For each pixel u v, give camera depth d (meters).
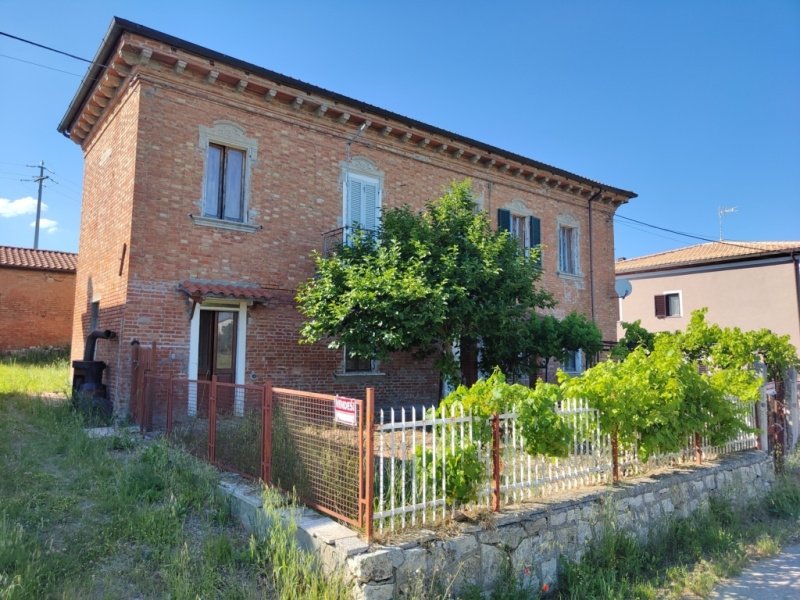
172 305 10.60
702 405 7.90
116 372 10.34
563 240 19.03
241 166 11.88
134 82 10.70
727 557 6.16
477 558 4.83
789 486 8.83
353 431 4.84
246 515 5.59
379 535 4.51
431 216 11.86
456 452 5.07
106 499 5.95
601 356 15.72
